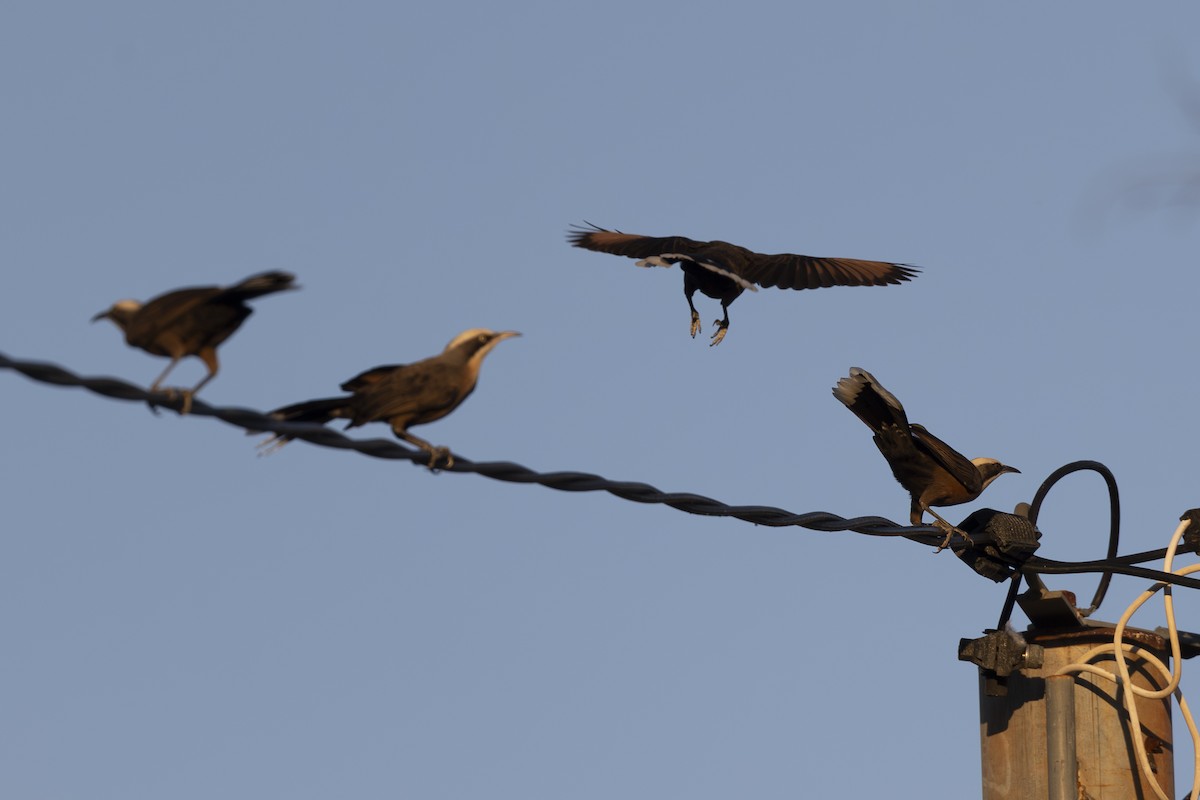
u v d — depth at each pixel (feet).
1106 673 47.21
